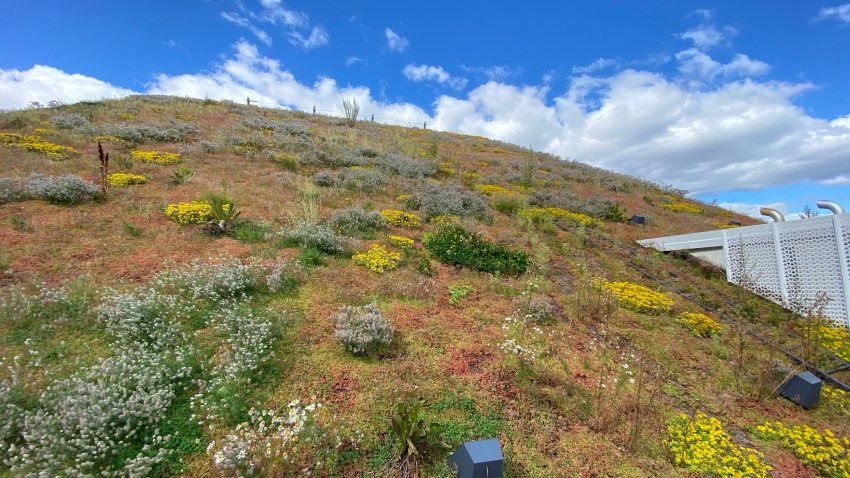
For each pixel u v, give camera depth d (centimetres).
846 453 373
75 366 362
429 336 496
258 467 291
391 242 795
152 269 546
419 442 338
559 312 622
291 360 416
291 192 995
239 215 779
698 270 904
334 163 1363
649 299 681
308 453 319
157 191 859
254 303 507
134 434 310
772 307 758
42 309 425
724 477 344
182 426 326
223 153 1294
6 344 375
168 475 289
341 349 445
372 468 318
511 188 1460
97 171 920
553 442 365
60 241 584
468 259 728
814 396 455
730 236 870
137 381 348
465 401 394
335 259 675
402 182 1257
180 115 1845
